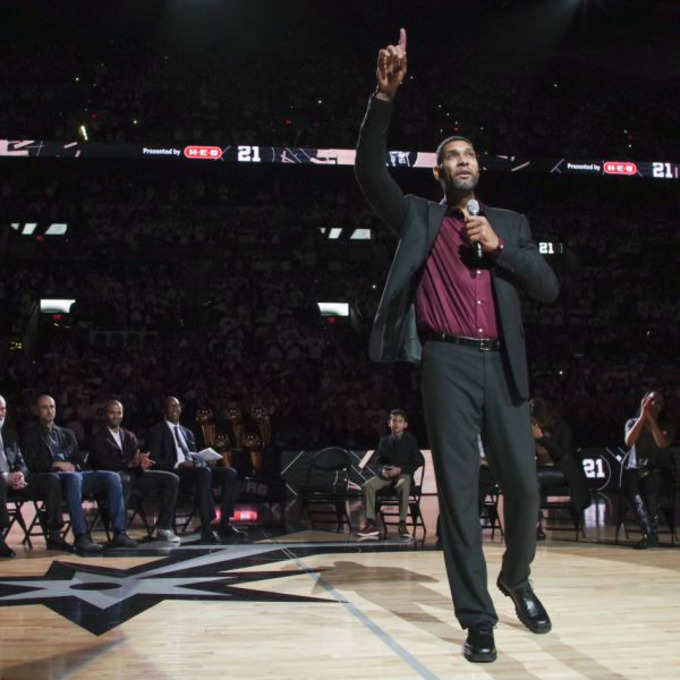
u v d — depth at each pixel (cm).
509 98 2139
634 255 2144
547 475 773
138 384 1527
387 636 322
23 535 829
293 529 877
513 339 290
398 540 759
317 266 2006
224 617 366
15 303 1786
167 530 759
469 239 287
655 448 700
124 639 323
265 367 1680
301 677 262
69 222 1938
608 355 1903
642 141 2145
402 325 295
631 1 2064
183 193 2023
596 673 262
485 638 277
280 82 2078
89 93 2006
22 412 1430
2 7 1994
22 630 342
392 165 1911
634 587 447
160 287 1897
